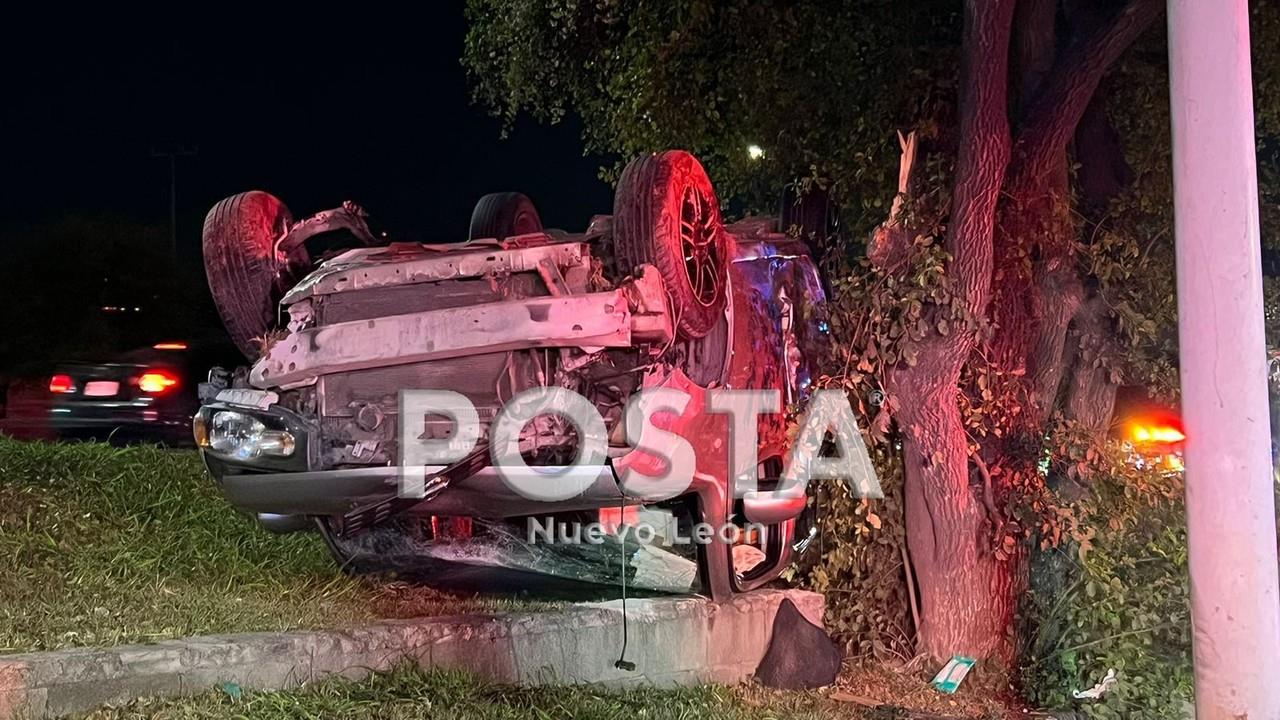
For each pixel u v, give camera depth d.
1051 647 7.07
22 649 4.80
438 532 7.80
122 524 7.26
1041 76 7.38
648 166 6.07
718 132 9.55
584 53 9.99
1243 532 4.18
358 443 6.03
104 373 13.85
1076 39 7.29
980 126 6.63
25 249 27.14
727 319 6.72
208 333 28.72
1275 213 8.84
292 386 6.12
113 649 4.76
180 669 4.82
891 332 6.93
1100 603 6.76
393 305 6.18
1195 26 4.25
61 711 4.49
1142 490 6.99
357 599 6.38
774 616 7.05
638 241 5.97
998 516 7.22
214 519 7.67
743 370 7.02
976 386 7.21
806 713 6.24
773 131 8.95
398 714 4.92
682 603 6.62
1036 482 7.09
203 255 6.63
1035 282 7.46
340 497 5.92
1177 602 6.80
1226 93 4.22
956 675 7.02
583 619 6.14
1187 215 4.27
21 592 5.72
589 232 6.50
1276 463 7.20
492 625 5.80
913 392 6.98
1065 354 7.82
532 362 5.98
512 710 5.30
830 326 7.32
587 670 6.12
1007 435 7.34
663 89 9.10
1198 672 4.25
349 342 6.00
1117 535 7.02
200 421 6.22
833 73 8.38
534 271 6.07
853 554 7.30
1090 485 7.19
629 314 5.79
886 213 7.70
